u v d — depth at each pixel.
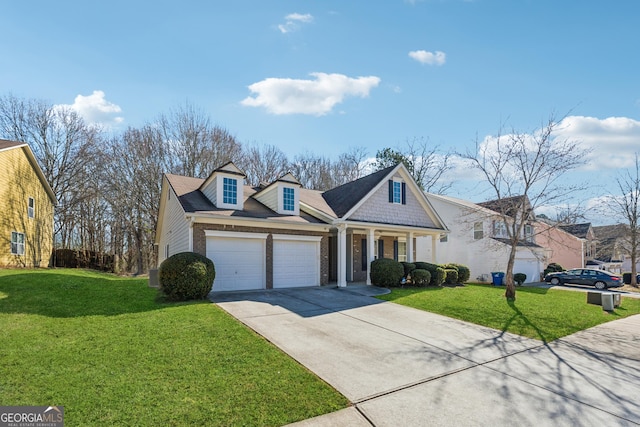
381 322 8.95
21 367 5.14
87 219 32.19
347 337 7.43
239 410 4.19
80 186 29.52
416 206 18.94
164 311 8.85
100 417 3.91
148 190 29.39
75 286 11.80
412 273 16.44
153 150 29.41
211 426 3.83
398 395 4.81
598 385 5.53
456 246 25.97
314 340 7.09
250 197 17.08
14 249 19.08
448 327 8.80
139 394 4.46
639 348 7.73
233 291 13.02
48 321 7.59
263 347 6.43
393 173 17.81
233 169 14.02
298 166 38.56
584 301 14.06
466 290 15.51
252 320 8.41
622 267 42.00
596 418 4.41
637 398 5.09
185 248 13.12
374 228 16.64
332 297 12.25
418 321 9.27
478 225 24.75
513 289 13.90
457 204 25.98
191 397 4.45
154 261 31.83
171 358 5.71
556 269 28.33
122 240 33.41
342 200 17.78
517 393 5.07
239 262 13.45
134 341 6.45
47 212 23.08
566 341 8.12
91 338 6.57
